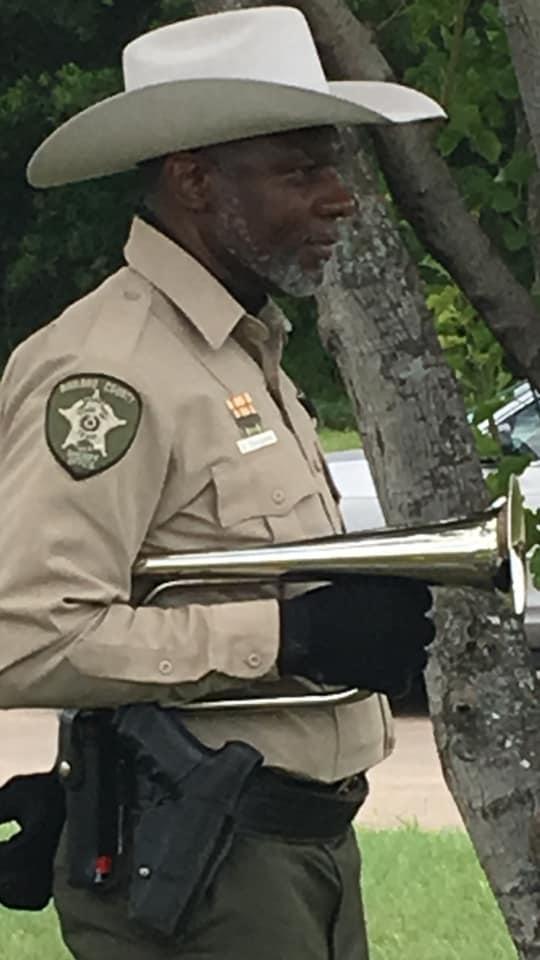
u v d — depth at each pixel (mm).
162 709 2826
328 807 2947
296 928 2906
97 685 2768
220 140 2943
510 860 4098
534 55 3533
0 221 29188
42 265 28328
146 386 2836
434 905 6320
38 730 9648
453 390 4102
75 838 2908
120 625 2770
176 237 2994
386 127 3719
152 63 3117
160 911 2756
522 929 4102
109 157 3057
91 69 28375
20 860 3098
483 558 2795
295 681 2887
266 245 2957
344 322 4066
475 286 3779
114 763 2877
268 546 2832
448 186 3750
